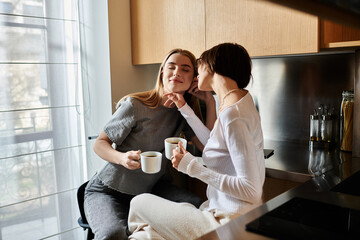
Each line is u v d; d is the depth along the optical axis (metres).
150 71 2.79
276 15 1.74
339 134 2.02
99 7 2.49
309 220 0.67
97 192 1.85
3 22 2.26
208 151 1.34
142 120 1.77
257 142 1.29
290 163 1.70
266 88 2.30
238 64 1.32
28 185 2.46
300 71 2.13
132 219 1.42
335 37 1.75
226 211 1.25
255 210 0.73
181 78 1.70
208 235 0.62
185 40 2.20
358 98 1.71
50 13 2.47
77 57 2.63
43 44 2.46
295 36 1.69
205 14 2.07
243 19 1.89
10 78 2.33
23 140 2.41
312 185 1.16
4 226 2.35
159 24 2.36
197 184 2.38
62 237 2.63
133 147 1.80
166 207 1.31
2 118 2.31
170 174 2.30
